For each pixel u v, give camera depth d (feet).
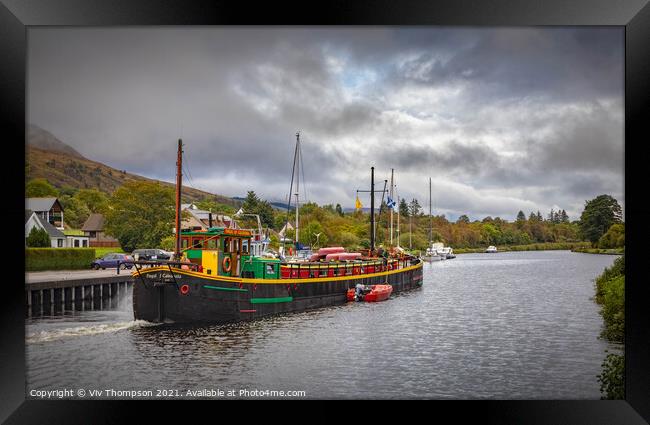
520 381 89.35
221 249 120.78
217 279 117.19
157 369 91.71
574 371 94.73
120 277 166.71
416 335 122.83
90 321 126.93
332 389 85.10
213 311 116.78
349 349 107.55
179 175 120.06
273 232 359.25
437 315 152.15
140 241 255.29
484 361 100.89
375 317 143.84
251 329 121.60
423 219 535.19
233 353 102.06
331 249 190.39
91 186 445.78
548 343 115.85
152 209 258.57
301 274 147.02
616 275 128.57
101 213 302.86
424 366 97.50
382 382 88.53
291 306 141.49
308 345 109.81
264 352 103.40
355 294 172.35
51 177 419.33
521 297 196.44
